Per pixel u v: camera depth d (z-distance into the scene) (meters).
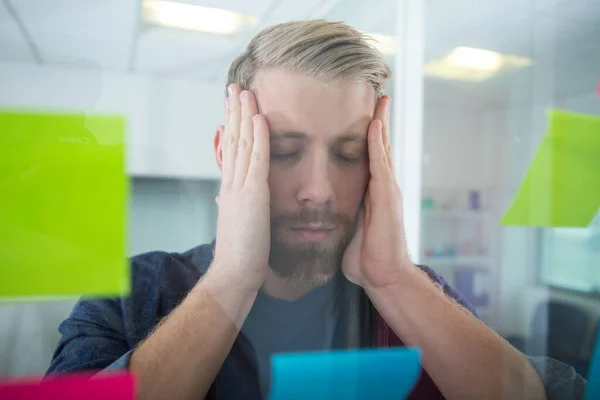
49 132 0.39
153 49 0.42
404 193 0.52
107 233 0.41
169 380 0.43
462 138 0.55
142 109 0.42
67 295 0.40
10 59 0.38
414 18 0.50
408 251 0.51
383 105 0.49
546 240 0.59
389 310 0.49
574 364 0.58
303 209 0.46
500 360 0.53
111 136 0.41
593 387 0.57
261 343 0.46
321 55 0.45
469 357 0.52
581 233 0.60
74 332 0.40
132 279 0.42
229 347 0.45
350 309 0.48
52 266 0.39
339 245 0.48
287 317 0.46
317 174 0.46
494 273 0.56
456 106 0.54
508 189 0.57
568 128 0.60
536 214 0.58
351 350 0.48
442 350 0.51
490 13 0.55
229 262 0.45
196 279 0.44
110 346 0.41
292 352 0.46
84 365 0.40
